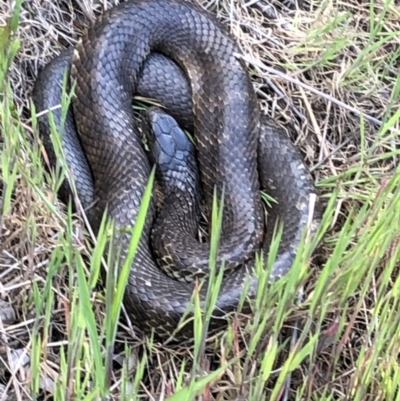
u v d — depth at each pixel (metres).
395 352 0.37
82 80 0.50
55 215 0.40
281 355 0.41
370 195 0.45
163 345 0.43
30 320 0.40
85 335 0.35
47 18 0.51
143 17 0.52
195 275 0.46
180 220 0.49
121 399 0.32
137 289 0.44
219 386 0.39
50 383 0.38
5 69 0.35
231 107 0.51
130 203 0.47
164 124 0.52
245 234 0.48
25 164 0.40
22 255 0.41
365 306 0.43
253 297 0.44
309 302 0.40
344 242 0.33
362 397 0.37
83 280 0.27
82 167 0.49
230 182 0.50
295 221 0.49
